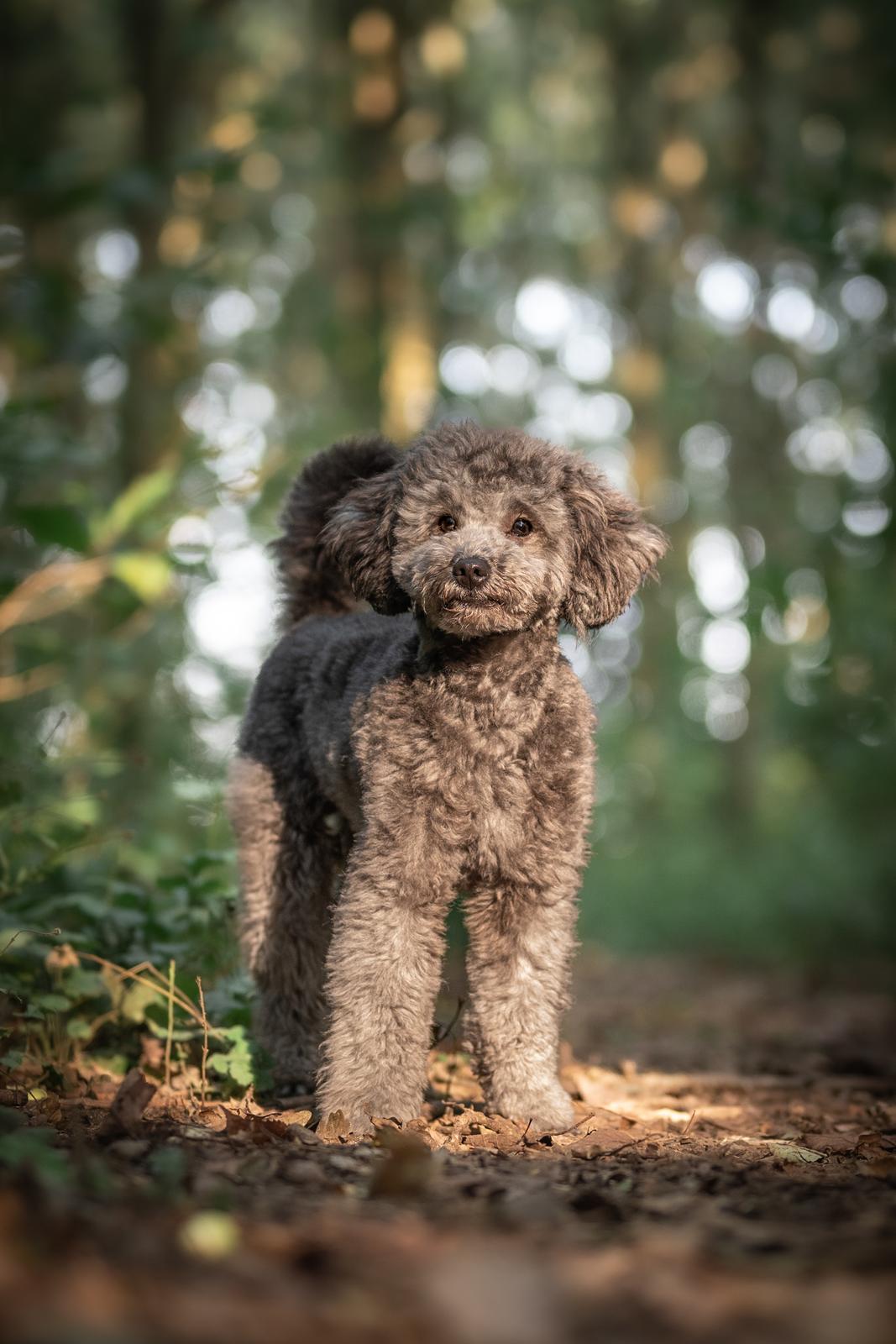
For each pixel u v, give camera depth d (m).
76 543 6.74
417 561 4.53
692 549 22.44
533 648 4.55
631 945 15.65
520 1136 4.30
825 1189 3.47
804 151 19.00
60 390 8.58
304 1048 5.19
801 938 14.30
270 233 20.55
